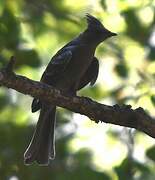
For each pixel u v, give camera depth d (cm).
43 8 1708
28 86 1088
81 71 1287
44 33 1700
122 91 1583
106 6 1661
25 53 1559
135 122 1112
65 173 1438
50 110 1230
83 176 1429
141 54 1652
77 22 1703
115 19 1680
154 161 1452
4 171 1481
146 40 1673
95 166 1484
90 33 1293
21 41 1574
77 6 1725
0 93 1598
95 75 1311
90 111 1112
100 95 1627
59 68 1275
